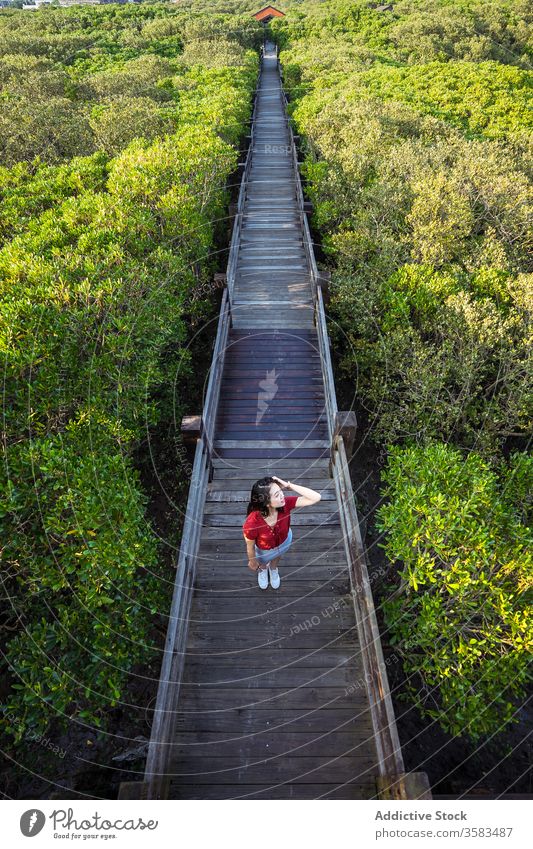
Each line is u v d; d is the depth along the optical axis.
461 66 25.92
